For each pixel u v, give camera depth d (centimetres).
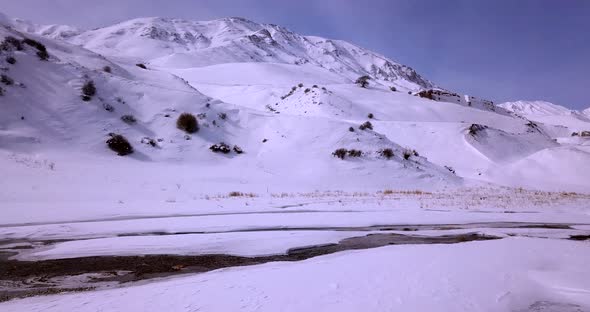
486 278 634
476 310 502
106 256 845
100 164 2417
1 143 2258
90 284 657
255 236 1039
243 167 2928
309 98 6512
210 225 1214
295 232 1101
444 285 597
